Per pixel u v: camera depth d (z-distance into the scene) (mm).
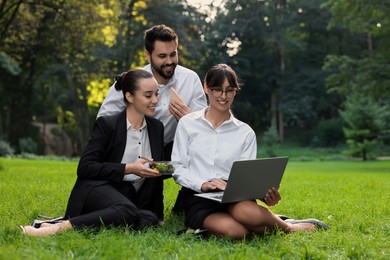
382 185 10031
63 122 45125
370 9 23672
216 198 4359
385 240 4418
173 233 4477
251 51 51906
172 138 5730
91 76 23641
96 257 3494
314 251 3852
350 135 33094
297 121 50625
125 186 4809
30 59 36531
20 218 5211
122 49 35031
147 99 4770
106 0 17312
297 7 50625
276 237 4301
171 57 5371
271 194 4520
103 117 4875
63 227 4230
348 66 25844
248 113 53219
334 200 7141
